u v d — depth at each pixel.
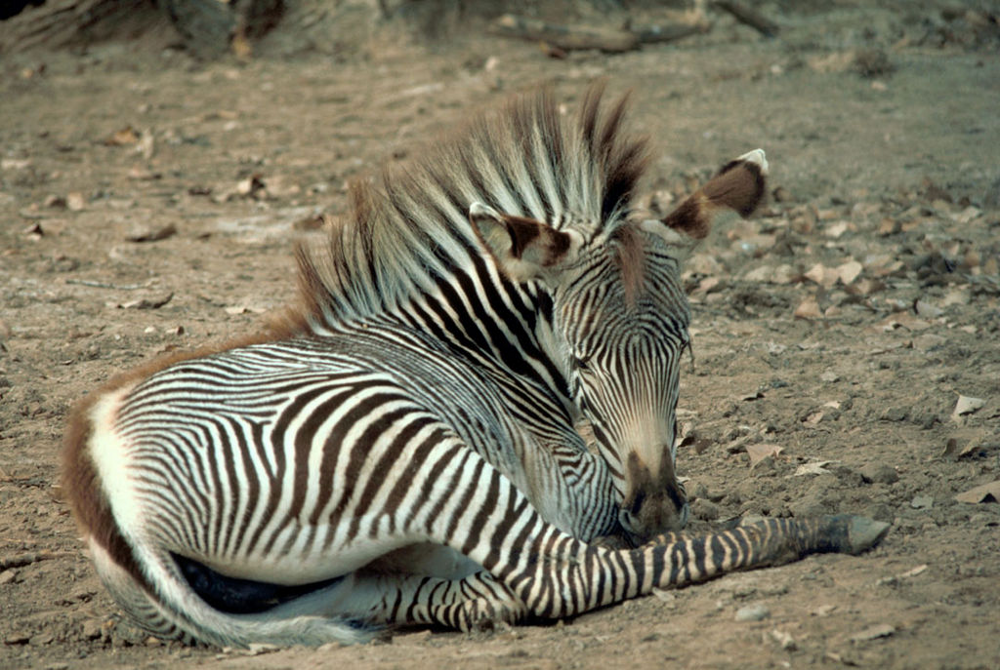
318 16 39.06
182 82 34.41
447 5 38.50
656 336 7.21
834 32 38.41
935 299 15.12
